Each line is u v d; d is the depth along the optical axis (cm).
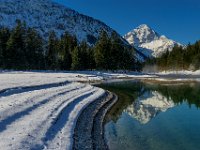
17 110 1995
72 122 2155
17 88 3012
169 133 2127
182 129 2253
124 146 1791
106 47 11544
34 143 1461
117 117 2678
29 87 3309
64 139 1675
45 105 2425
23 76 5897
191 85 6347
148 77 9756
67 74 8244
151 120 2602
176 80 8125
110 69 11681
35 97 2652
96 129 2152
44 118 1956
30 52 10544
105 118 2603
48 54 11438
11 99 2398
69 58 11588
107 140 1898
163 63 16425
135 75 10494
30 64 10575
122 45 12281
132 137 2003
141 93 4719
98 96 3762
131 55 13625
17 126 1667
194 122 2520
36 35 10900
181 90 5253
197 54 13988
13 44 9956
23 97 2562
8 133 1521
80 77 7462
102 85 6016
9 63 10031
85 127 2150
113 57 11650
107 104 3359
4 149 1288
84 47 11731
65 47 11669
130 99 3956
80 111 2653
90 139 1864
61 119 2117
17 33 10181
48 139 1594
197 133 2138
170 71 14975
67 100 2959
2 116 1769
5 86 3039
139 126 2348
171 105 3506
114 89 5241
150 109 3198
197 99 4078
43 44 11925
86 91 3994
